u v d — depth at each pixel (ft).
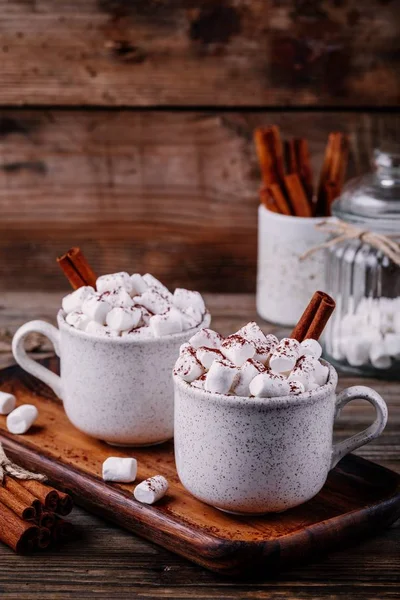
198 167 4.57
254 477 2.68
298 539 2.65
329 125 4.49
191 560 2.68
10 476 2.84
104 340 2.96
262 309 4.07
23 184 4.64
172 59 4.44
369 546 2.76
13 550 2.74
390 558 2.72
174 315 2.99
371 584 2.63
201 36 4.41
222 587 2.63
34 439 3.11
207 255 4.71
